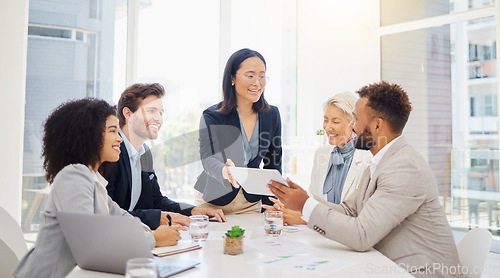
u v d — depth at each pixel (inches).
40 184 125.7
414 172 59.3
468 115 145.9
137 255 46.1
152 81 142.7
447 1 151.5
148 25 142.1
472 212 143.7
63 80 129.6
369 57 176.9
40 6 125.9
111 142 58.5
